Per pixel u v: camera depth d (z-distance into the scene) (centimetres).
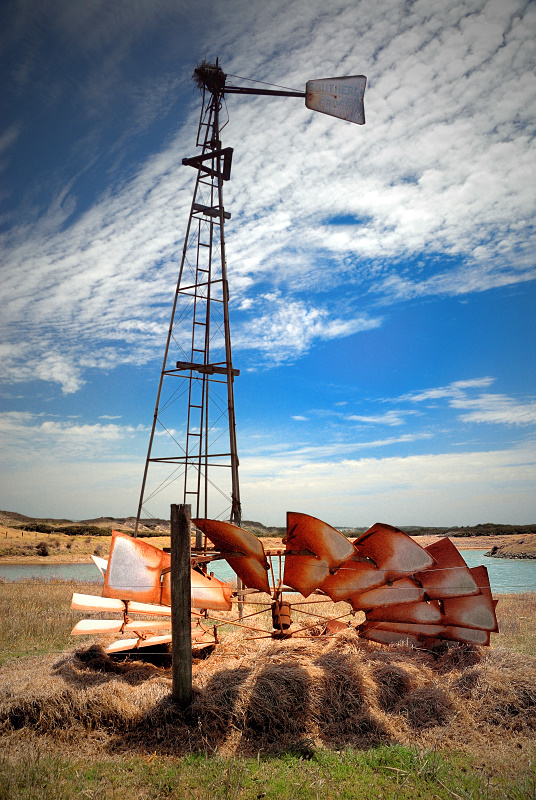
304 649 888
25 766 572
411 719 707
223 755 626
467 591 884
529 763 577
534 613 1423
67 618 1338
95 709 693
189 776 566
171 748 643
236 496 1488
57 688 716
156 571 861
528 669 778
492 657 841
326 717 706
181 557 723
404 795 527
